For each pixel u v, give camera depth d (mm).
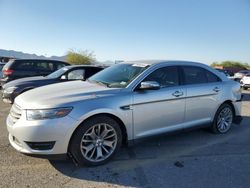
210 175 4250
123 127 4703
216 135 6262
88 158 4352
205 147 5473
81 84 5180
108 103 4441
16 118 4297
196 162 4727
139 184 3922
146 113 4871
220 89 6129
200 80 5883
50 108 4062
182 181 4039
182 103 5395
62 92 4566
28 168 4273
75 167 4379
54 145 4078
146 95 4855
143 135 4906
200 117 5812
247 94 15750
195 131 6512
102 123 4414
